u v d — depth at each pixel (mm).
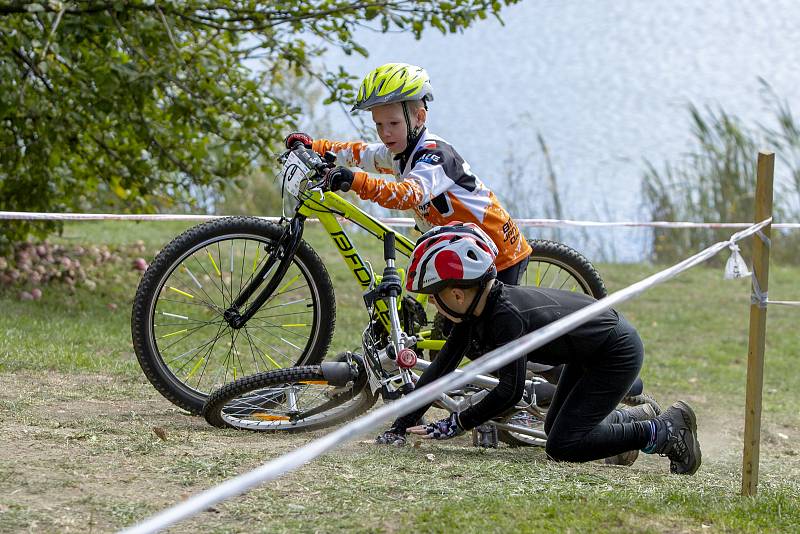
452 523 6742
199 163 17906
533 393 9789
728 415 13578
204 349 14055
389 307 9234
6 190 17078
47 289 17500
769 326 20344
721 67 48344
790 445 11867
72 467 7703
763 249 7727
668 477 8836
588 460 8719
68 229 24234
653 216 26688
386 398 9281
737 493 8102
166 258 9820
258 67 22641
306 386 9914
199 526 6617
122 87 15531
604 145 36406
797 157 26906
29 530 6379
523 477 8180
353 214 9586
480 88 45719
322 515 6891
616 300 5945
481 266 7902
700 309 21578
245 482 4441
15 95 15164
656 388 15086
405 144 9375
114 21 15438
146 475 7648
